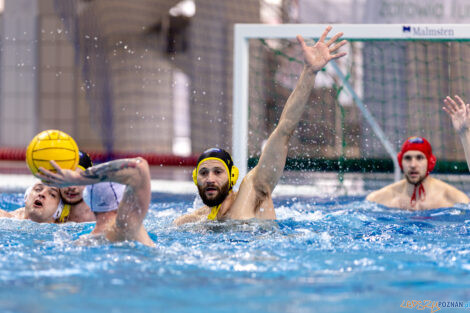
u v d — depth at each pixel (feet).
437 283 21.38
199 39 130.93
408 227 37.09
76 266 23.58
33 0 130.82
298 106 35.96
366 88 93.86
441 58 94.99
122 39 132.57
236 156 57.26
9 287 20.31
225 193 37.06
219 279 21.77
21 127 133.08
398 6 103.35
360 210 48.62
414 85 94.99
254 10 122.42
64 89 132.16
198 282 21.30
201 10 129.90
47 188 37.73
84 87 132.36
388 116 95.45
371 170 93.45
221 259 25.46
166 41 133.69
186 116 133.69
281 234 33.12
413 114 95.35
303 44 35.58
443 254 27.20
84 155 39.37
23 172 90.84
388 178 84.74
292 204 55.01
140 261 24.66
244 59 57.93
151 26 133.18
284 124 36.37
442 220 41.81
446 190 51.16
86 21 130.52
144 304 18.40
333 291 20.15
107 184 27.04
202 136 131.44
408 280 21.84
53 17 130.31
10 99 132.57
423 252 27.68
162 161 114.93
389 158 93.86
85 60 131.64
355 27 55.47
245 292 19.92
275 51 63.21
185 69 133.69
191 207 52.65
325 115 94.84
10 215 40.09
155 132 132.98
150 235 32.19
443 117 95.71
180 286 20.67
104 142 132.46
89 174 24.25
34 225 36.60
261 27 57.52
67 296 19.20
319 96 94.58
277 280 21.74
